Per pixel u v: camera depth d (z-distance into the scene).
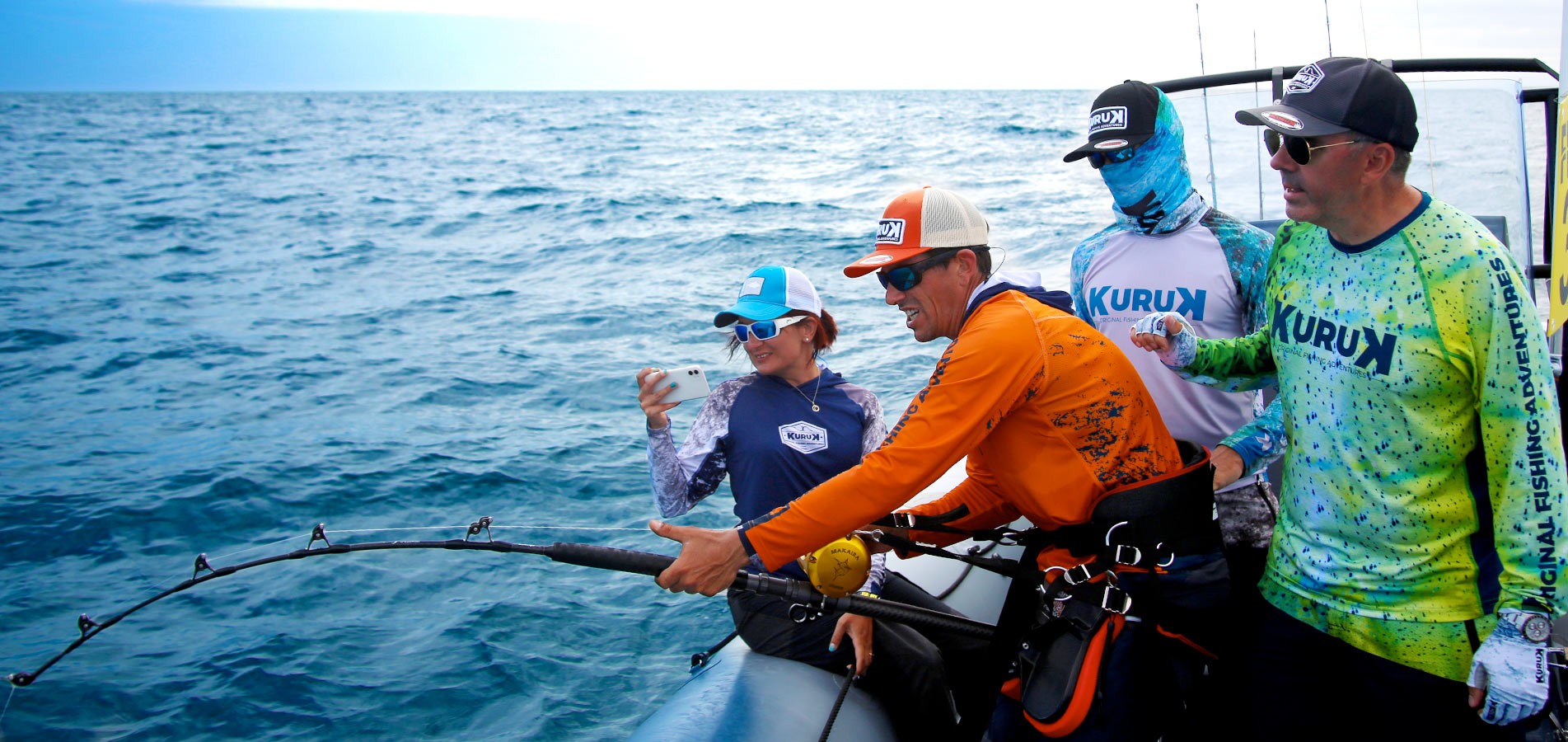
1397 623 1.64
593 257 15.20
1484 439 1.51
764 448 2.37
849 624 2.13
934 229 1.83
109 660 4.30
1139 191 2.19
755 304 2.38
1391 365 1.56
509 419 7.64
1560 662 1.61
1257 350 1.91
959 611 2.49
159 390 8.69
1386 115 1.50
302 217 20.97
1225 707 1.99
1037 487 1.78
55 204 23.48
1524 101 2.60
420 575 4.96
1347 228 1.60
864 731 2.06
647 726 2.05
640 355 9.43
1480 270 1.49
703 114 72.62
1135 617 1.76
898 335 8.89
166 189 27.02
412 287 13.34
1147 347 1.91
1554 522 1.46
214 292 13.30
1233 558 2.28
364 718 3.84
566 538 5.43
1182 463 1.84
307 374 9.05
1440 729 1.66
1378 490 1.62
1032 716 1.71
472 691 3.99
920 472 1.68
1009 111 64.56
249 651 4.31
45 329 11.02
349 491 6.25
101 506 6.09
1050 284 10.15
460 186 26.47
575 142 44.50
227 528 5.82
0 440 7.40
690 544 1.72
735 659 2.25
